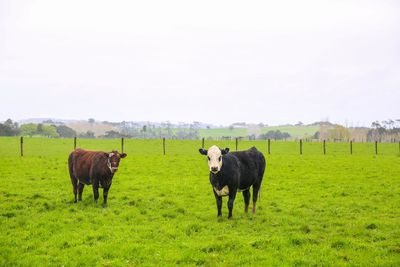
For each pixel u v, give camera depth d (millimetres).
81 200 17953
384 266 10148
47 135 119312
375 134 126750
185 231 13367
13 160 33375
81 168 17156
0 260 10484
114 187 21766
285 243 11875
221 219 14820
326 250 11289
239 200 18656
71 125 158500
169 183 23312
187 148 53062
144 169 29359
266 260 10516
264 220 14930
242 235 12922
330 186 22766
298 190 21500
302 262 10383
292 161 36062
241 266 10195
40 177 24516
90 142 59531
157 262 10500
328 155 43375
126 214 15531
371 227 13891
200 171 28781
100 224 14242
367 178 25922
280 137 170125
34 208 16453
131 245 11625
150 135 178500
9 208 16281
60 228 13578
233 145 58719
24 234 12727
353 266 10188
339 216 15758
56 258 10641
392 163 34719
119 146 54812
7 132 113875
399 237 12711
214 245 11578
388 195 20031
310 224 14461
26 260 10469
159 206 17328
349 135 118312
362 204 17812
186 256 10781
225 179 14430
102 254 10984
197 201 18516
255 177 15711
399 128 129250
